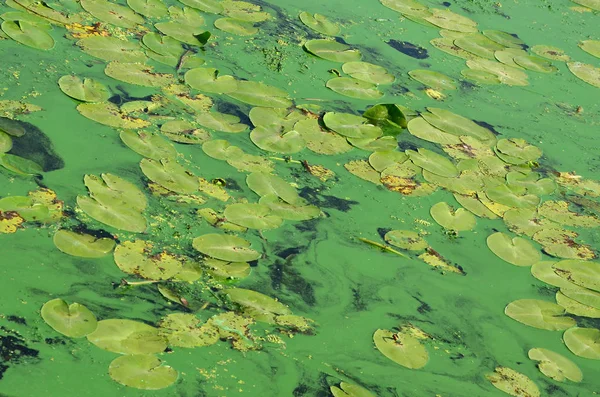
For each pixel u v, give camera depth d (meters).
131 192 3.83
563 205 4.52
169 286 3.40
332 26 5.82
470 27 6.32
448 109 5.18
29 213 3.57
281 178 4.20
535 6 7.01
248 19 5.66
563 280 3.96
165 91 4.63
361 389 3.19
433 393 3.27
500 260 4.03
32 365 2.95
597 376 3.52
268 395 3.06
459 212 4.27
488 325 3.67
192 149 4.23
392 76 5.36
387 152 4.59
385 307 3.63
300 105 4.83
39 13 5.05
